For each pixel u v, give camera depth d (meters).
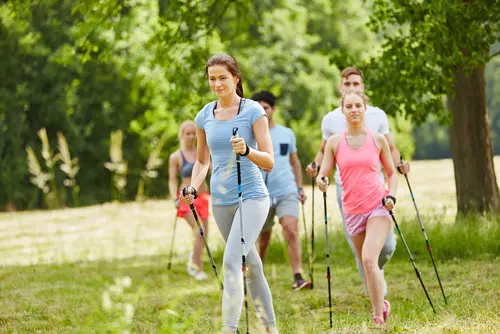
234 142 5.71
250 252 6.11
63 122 35.03
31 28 32.19
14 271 11.74
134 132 35.84
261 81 39.66
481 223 11.74
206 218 10.74
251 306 7.72
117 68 32.53
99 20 15.43
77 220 23.42
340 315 7.32
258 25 17.31
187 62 15.45
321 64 41.88
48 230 20.92
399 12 11.77
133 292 9.20
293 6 41.53
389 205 6.72
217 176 6.12
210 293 9.06
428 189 26.34
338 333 6.15
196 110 15.42
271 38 41.56
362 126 7.00
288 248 9.40
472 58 11.33
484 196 13.01
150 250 14.79
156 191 36.41
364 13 45.69
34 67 34.66
